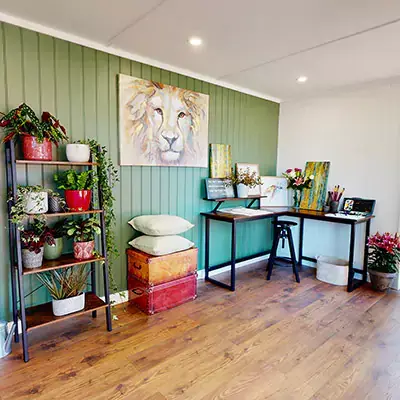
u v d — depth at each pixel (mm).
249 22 2141
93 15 2084
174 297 2863
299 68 3078
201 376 1903
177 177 3279
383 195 3471
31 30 2244
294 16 2049
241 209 3803
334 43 2475
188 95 3254
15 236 2049
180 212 3352
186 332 2412
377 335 2408
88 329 2432
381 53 2654
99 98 2637
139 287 2799
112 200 2607
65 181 2328
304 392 1782
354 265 3730
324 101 3934
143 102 2900
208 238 3537
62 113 2445
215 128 3598
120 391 1766
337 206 3699
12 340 2240
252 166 4074
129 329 2445
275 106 4375
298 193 4191
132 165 2889
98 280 2766
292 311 2803
